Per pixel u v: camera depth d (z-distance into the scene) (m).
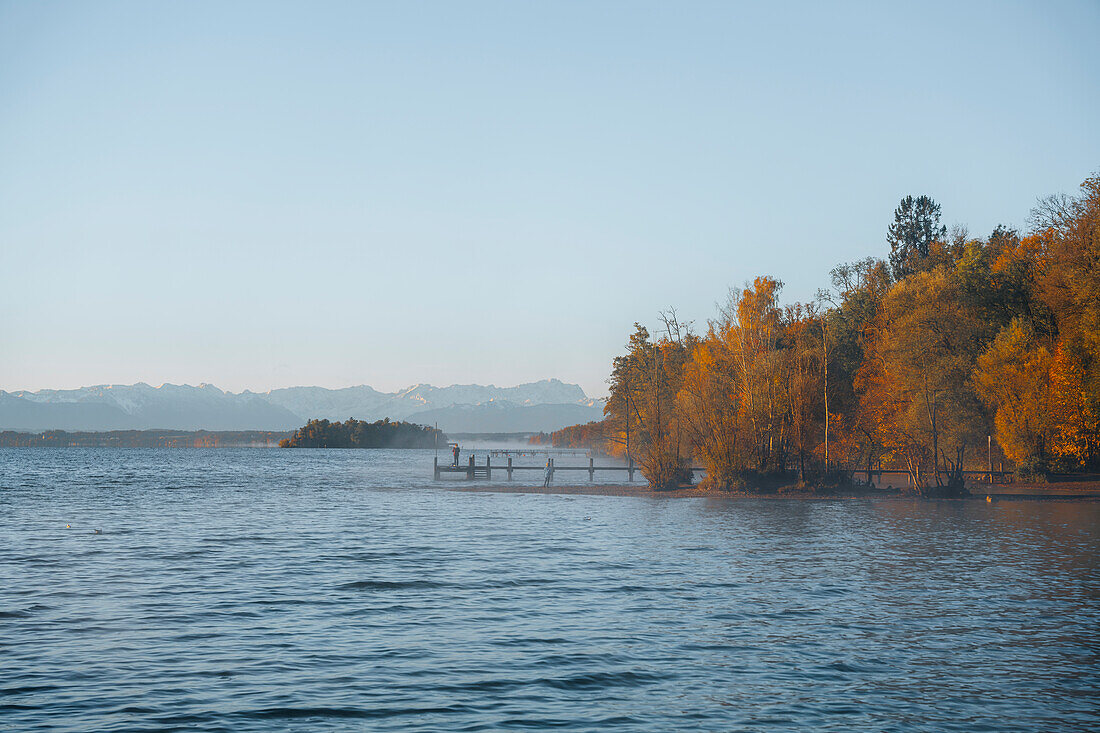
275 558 32.38
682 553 32.97
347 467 148.00
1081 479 64.25
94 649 18.03
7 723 13.28
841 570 28.55
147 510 56.00
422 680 15.76
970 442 67.44
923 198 113.00
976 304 71.69
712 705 14.34
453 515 50.84
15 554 33.62
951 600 23.20
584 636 19.23
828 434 63.53
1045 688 15.24
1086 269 60.19
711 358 69.62
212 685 15.39
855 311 88.12
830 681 15.70
